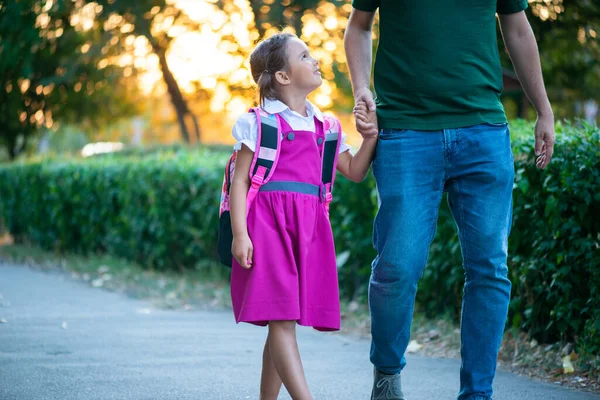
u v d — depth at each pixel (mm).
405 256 4070
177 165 12469
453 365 6078
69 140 43656
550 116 4219
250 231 4039
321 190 4199
